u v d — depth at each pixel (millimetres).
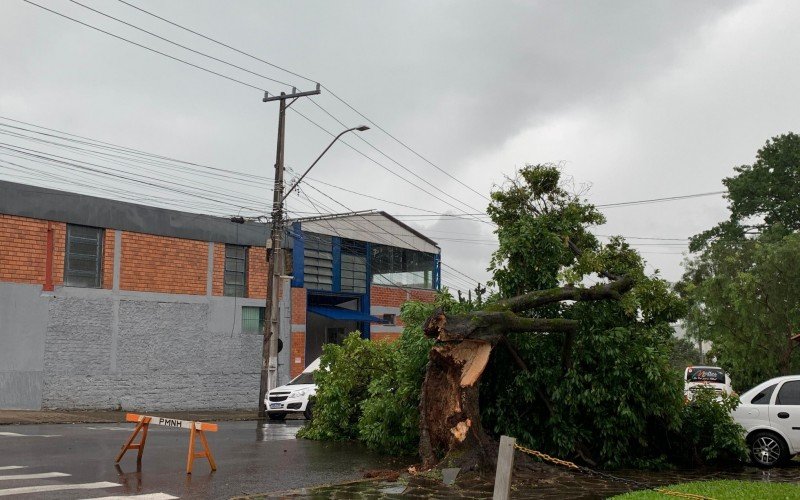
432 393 11750
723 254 35250
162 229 27531
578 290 13016
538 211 14508
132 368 26344
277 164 26719
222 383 29156
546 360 13203
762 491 9125
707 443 13781
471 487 10289
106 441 15055
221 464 12242
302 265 32812
